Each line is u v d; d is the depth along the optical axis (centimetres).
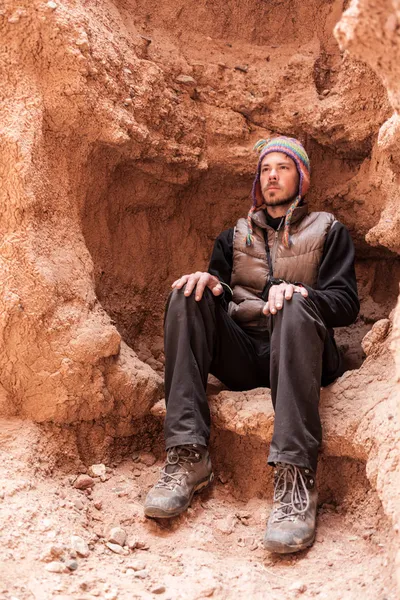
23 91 249
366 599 175
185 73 299
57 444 244
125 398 255
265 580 197
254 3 310
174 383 233
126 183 293
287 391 217
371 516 215
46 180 254
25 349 243
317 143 308
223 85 304
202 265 319
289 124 301
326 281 253
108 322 259
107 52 262
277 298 226
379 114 285
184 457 229
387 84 171
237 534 222
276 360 225
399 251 267
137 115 273
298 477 214
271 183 267
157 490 223
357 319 310
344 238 260
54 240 255
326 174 312
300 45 312
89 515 225
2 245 243
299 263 260
